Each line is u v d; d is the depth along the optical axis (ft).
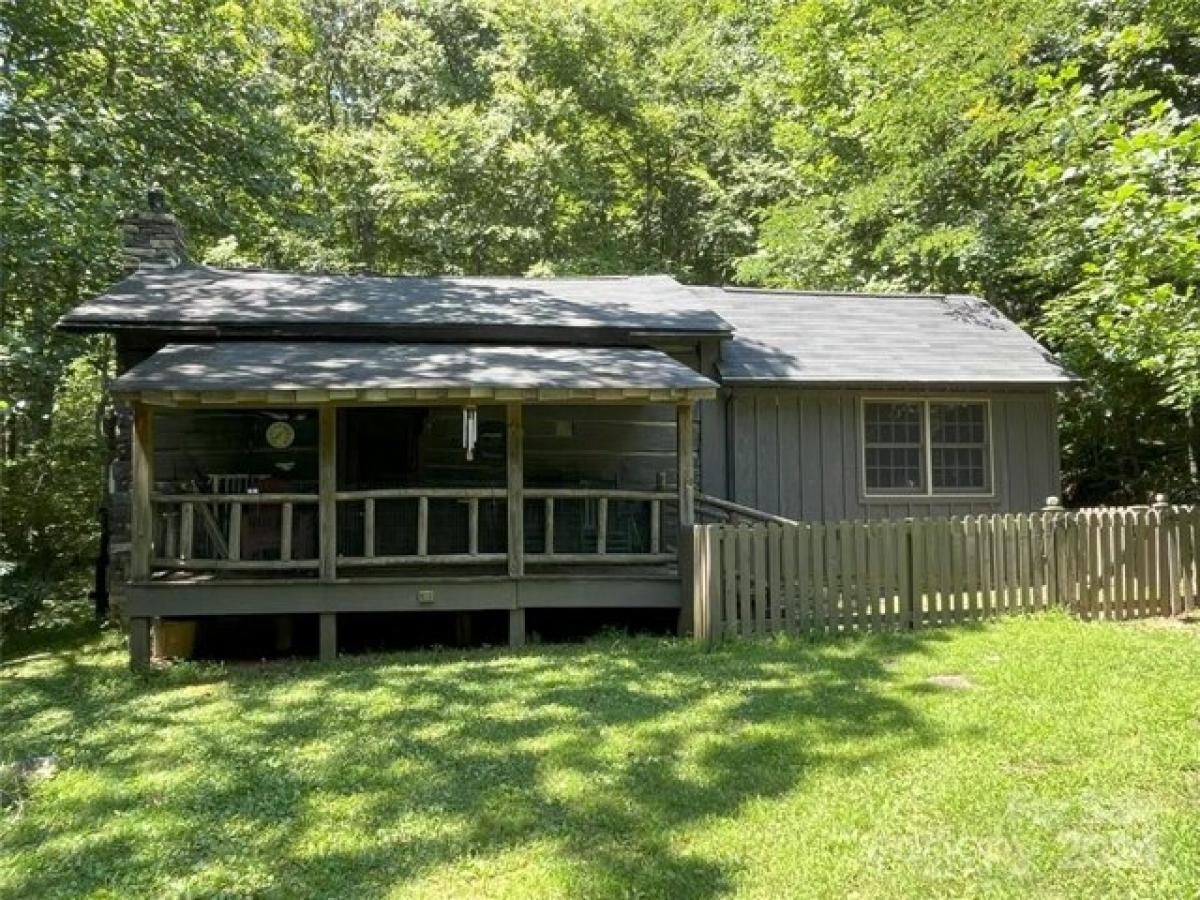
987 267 50.60
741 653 25.11
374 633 31.86
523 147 74.28
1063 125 27.09
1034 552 28.73
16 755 18.93
